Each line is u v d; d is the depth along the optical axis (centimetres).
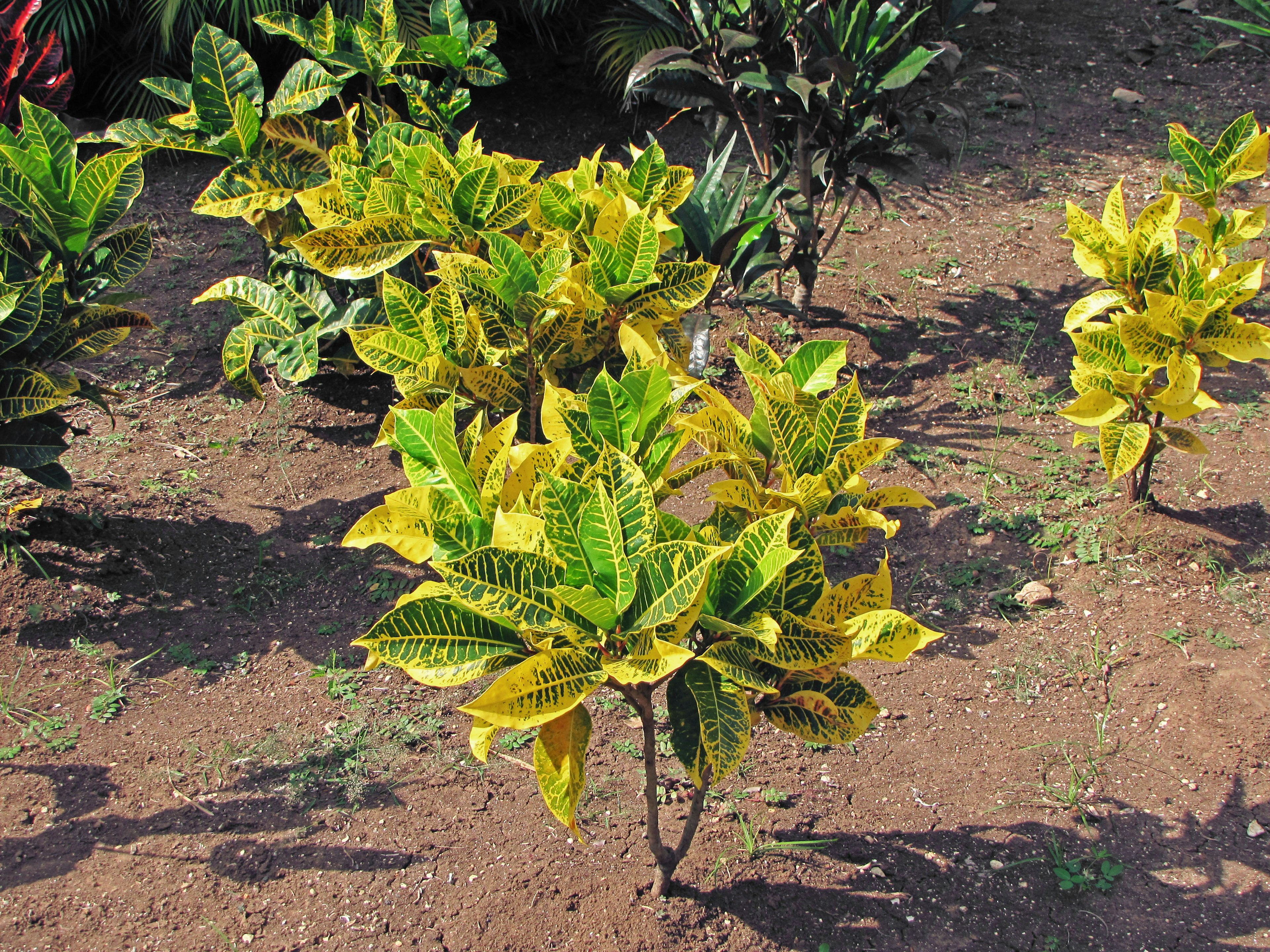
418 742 308
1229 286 333
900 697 326
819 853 271
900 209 621
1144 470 379
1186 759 297
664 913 252
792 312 459
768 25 495
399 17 663
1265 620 339
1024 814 283
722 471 430
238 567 378
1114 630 343
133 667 332
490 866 266
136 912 254
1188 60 768
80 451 436
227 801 286
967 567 377
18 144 347
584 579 183
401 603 186
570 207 333
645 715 221
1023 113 714
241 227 615
